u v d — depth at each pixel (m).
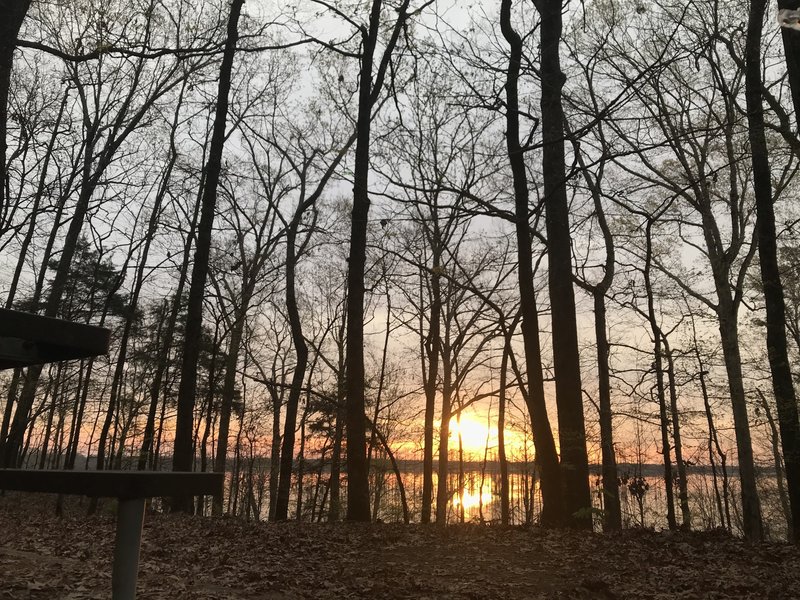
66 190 23.78
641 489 17.34
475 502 41.88
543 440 12.57
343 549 9.52
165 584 6.76
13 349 2.62
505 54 11.91
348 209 28.25
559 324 13.44
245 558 8.58
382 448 26.08
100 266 33.59
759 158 13.50
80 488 2.37
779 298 13.26
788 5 9.79
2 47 9.38
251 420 36.81
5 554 7.77
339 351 32.09
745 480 20.03
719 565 8.59
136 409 28.77
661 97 16.59
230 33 17.25
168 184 26.61
